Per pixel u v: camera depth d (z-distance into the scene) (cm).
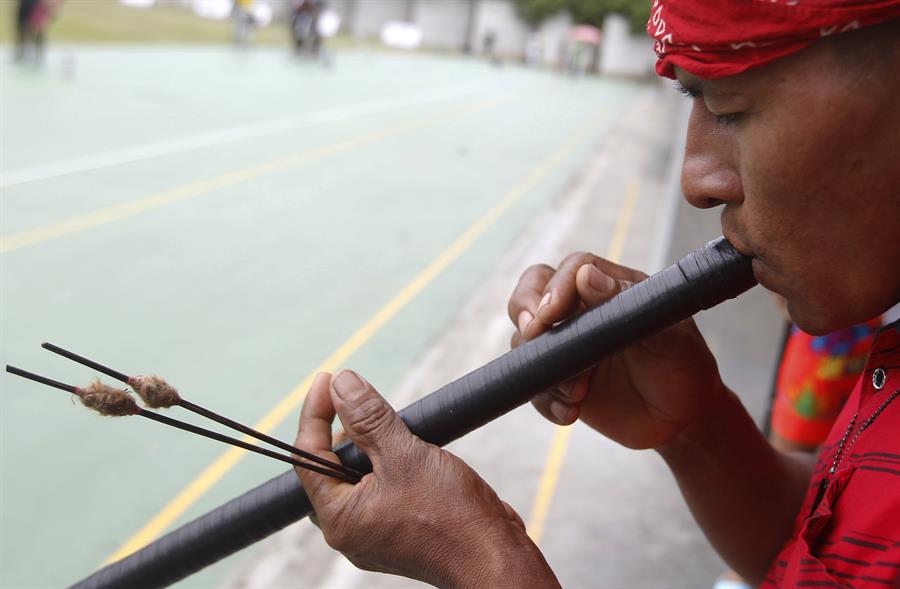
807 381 210
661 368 97
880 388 78
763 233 68
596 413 103
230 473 391
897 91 61
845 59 60
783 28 59
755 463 106
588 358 83
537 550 76
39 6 1516
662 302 81
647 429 101
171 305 587
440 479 76
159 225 770
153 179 934
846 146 62
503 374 84
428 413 84
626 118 2070
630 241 850
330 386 82
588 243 837
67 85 1412
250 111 1470
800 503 108
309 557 308
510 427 388
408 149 1323
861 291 68
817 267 67
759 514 107
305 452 81
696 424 102
